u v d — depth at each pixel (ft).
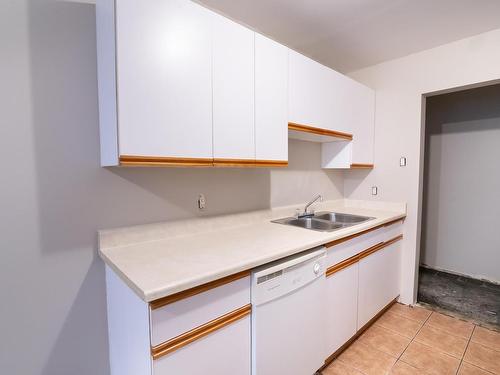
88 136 4.19
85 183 4.19
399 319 7.43
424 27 6.37
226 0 5.34
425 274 10.73
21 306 3.78
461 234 10.49
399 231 8.07
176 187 5.16
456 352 6.05
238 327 3.76
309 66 6.11
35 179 3.81
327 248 5.26
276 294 4.15
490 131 9.68
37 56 3.77
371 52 7.67
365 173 9.00
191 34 4.04
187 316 3.21
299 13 5.81
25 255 3.78
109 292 4.29
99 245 4.31
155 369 2.98
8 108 3.60
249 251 4.24
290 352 4.51
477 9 5.64
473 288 9.41
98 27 4.05
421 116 7.74
